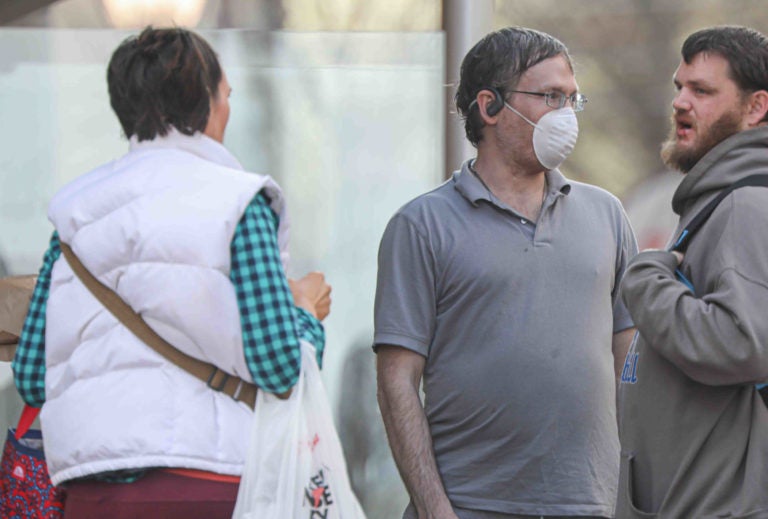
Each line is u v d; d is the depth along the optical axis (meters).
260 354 9.93
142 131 10.47
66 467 9.95
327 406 10.46
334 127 16.59
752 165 10.92
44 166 16.31
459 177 12.56
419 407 12.13
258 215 10.22
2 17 16.31
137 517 9.87
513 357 11.96
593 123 39.62
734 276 10.46
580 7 39.31
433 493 11.91
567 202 12.49
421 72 16.55
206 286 9.84
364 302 16.78
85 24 16.72
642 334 10.96
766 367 10.34
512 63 12.22
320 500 10.25
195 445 9.84
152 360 9.95
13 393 16.39
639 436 11.27
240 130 16.52
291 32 16.50
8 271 16.30
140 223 9.95
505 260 12.05
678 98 11.35
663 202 37.88
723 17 39.41
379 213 16.70
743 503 10.48
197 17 17.64
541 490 11.94
